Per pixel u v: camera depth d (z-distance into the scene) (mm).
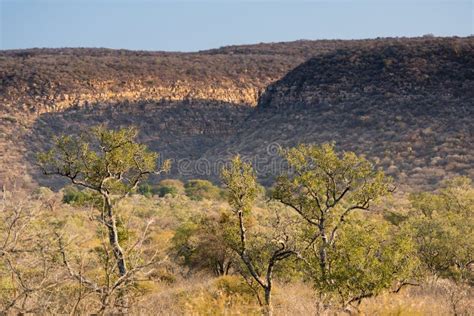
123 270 9320
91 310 7258
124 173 13477
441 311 10648
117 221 11609
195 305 11953
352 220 13094
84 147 12805
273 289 14688
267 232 13719
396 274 11500
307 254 12992
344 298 11305
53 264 7082
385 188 13305
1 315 6660
